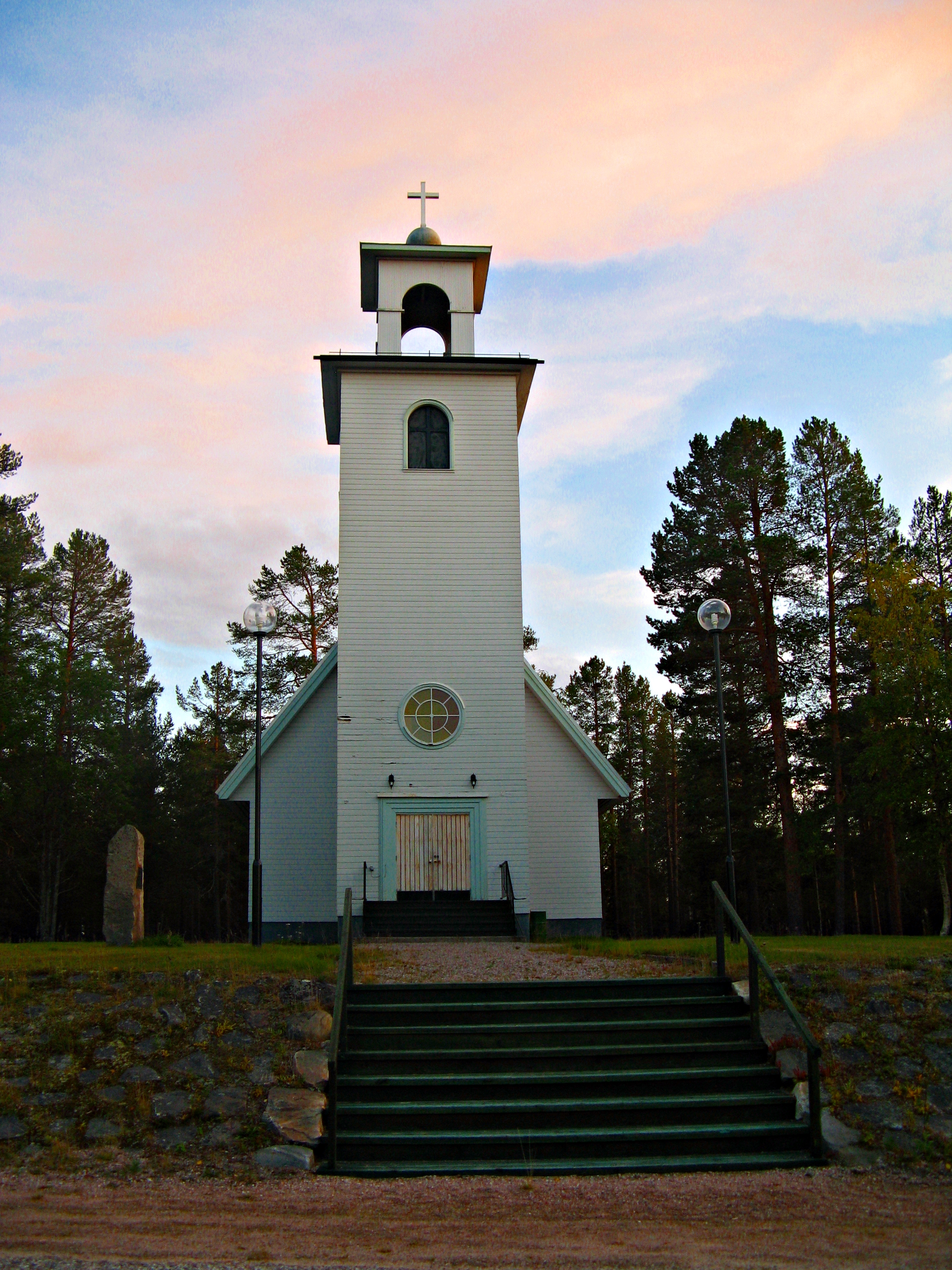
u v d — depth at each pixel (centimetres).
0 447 4338
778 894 5350
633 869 6188
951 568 4088
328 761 2550
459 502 2420
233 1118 1018
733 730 4053
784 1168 965
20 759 4494
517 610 2384
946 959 1304
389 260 2567
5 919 5225
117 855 1631
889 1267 734
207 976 1243
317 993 1216
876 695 3450
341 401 2452
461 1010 1199
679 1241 783
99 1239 778
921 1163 969
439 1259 746
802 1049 1131
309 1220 826
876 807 3556
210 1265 729
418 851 2280
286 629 4706
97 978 1243
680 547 4066
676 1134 991
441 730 2328
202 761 5559
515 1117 1017
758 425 4012
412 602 2372
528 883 2272
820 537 3922
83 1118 1019
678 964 1418
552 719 2609
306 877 2497
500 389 2486
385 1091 1056
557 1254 756
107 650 5141
